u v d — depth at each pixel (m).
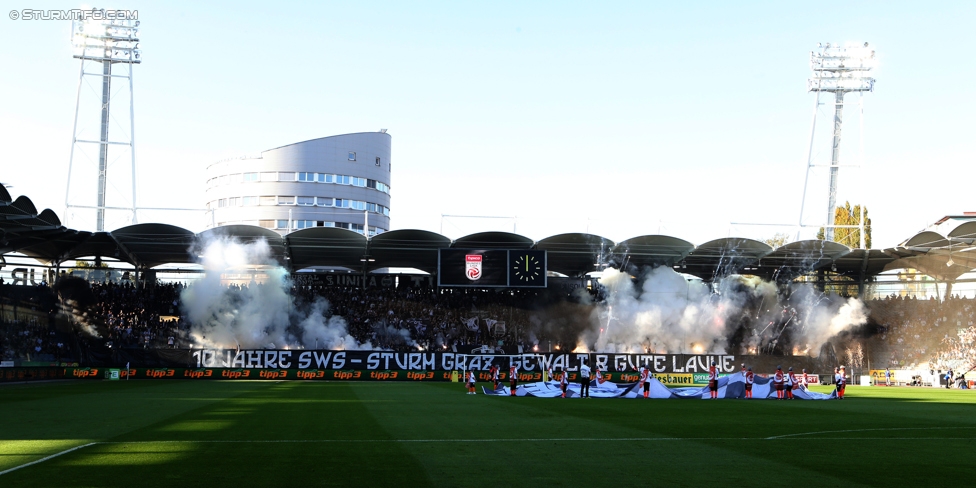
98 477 14.30
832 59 86.38
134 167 73.25
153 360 60.69
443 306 76.69
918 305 77.06
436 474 15.02
